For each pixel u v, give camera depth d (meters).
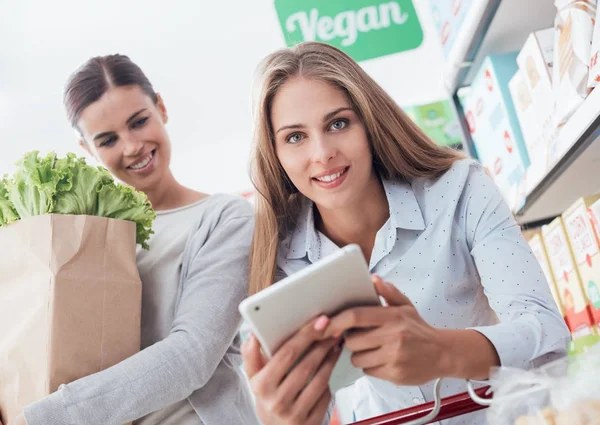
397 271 1.51
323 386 1.00
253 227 1.67
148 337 1.56
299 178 1.42
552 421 0.86
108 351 1.38
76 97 1.79
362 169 1.41
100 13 3.12
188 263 1.60
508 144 2.30
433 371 1.02
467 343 1.06
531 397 0.89
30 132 3.47
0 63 3.24
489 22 2.20
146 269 1.63
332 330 0.96
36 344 1.33
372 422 1.11
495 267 1.36
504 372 0.95
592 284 1.86
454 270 1.48
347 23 2.95
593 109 1.57
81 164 1.49
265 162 1.56
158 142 1.82
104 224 1.44
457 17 2.37
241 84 3.54
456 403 1.08
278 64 1.45
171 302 1.59
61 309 1.34
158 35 3.27
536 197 2.11
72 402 1.28
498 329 1.13
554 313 1.25
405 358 0.98
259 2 3.19
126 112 1.78
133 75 1.83
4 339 1.38
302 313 0.95
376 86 1.53
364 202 1.55
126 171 1.81
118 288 1.43
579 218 1.88
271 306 0.91
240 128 3.70
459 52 2.43
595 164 1.95
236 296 1.53
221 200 1.73
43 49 3.22
